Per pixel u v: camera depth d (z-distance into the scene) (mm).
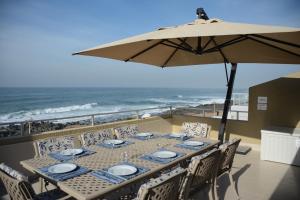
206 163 2197
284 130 4574
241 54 3494
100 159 2379
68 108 25828
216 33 1790
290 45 2309
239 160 4648
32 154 3543
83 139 3404
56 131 3799
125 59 3426
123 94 44000
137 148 2828
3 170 1745
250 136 5422
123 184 1802
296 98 4832
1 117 20109
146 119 5500
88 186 1736
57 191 2229
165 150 2715
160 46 3334
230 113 7035
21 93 40844
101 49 2605
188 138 3408
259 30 1743
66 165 2139
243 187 3408
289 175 3881
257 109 5301
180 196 2043
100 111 23625
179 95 44000
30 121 3586
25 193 1630
